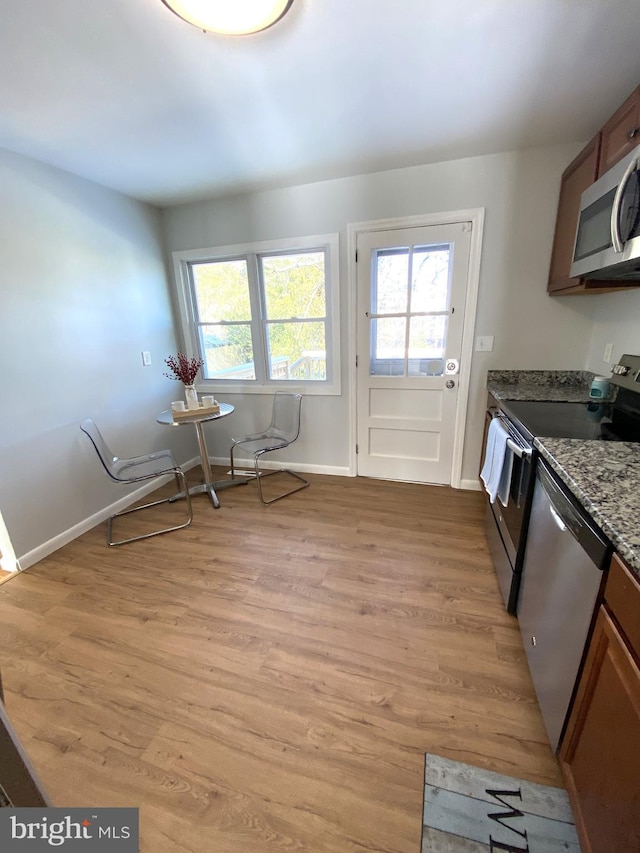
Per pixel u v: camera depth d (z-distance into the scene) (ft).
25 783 1.99
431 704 4.33
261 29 3.88
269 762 3.82
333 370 10.03
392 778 3.65
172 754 3.92
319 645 5.16
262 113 5.76
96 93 5.16
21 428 7.04
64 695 4.60
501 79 5.06
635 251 3.97
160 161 7.34
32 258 7.11
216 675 4.79
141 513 9.12
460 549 7.15
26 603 6.18
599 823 2.68
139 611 5.93
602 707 2.71
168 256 10.61
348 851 3.15
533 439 4.54
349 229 8.80
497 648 5.01
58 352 7.68
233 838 3.26
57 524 7.76
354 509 8.84
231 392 11.34
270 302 10.28
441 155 7.49
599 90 5.34
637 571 2.25
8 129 5.98
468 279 8.29
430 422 9.59
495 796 3.48
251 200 9.41
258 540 7.75
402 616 5.60
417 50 4.46
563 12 3.91
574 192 6.45
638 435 4.57
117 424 9.23
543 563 4.12
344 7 3.78
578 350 8.01
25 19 3.80
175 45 4.26
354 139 6.69
